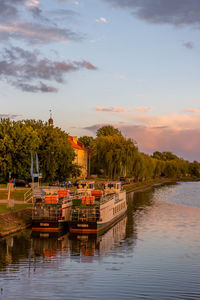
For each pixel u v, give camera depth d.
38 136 83.00
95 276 26.67
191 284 25.23
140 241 39.34
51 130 85.88
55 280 25.70
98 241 39.09
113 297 22.55
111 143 104.19
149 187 139.25
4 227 40.22
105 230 45.06
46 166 81.31
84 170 147.00
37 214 42.06
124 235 42.59
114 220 51.41
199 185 164.50
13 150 72.38
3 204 51.25
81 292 23.45
